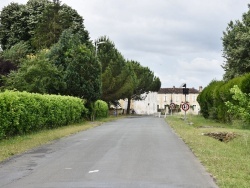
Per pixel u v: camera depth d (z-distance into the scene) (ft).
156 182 30.89
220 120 120.98
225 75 152.87
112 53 198.59
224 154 46.65
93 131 86.74
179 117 175.52
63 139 67.21
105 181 31.19
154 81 327.47
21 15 220.43
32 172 35.53
